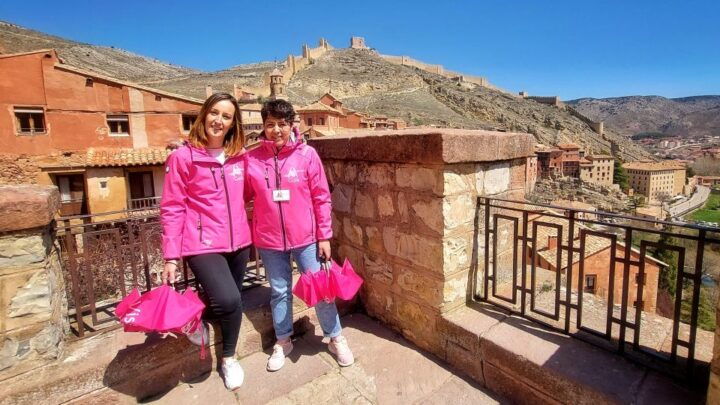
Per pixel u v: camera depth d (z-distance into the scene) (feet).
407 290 9.13
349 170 10.30
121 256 8.32
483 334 7.63
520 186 9.98
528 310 8.54
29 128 47.06
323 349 8.86
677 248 5.89
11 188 6.12
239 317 7.35
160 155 50.65
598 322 8.11
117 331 7.89
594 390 5.95
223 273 6.98
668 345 7.24
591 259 34.45
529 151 9.83
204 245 6.84
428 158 7.72
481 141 8.18
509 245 9.88
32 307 6.41
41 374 6.45
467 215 8.46
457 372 8.11
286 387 7.55
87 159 47.42
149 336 7.63
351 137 9.78
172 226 6.62
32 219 6.09
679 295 5.96
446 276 8.19
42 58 45.96
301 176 7.60
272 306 8.19
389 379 7.94
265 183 7.46
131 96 51.39
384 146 8.72
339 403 7.23
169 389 7.50
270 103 7.18
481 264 9.12
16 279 6.23
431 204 8.08
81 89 48.49
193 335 7.14
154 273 13.08
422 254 8.53
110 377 6.88
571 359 6.71
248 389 7.48
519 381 7.02
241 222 7.30
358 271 10.63
